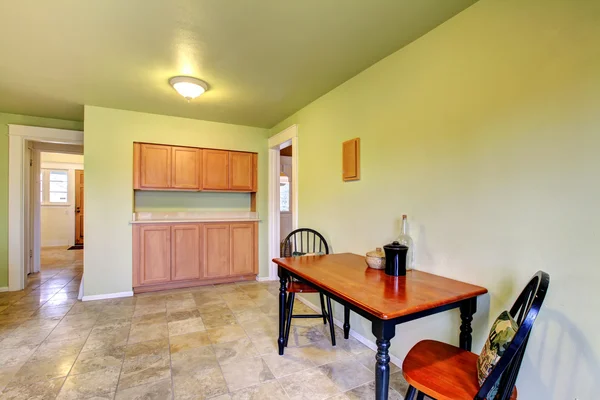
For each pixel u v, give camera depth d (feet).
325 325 8.78
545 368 4.24
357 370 6.39
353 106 8.27
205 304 10.41
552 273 4.18
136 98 10.00
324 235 9.57
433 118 5.98
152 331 8.21
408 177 6.54
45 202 23.66
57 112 11.59
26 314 9.41
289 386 5.82
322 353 7.09
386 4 5.24
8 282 11.88
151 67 7.70
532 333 4.39
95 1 5.15
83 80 8.50
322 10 5.42
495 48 4.90
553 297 4.17
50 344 7.43
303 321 9.10
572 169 3.98
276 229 13.94
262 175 14.05
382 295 4.53
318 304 9.91
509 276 4.69
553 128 4.17
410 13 5.49
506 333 3.49
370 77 7.64
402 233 6.42
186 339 7.75
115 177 11.19
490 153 4.97
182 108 11.04
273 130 13.67
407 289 4.85
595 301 3.78
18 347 7.27
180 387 5.75
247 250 13.47
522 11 4.53
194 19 5.69
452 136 5.60
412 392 4.14
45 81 8.56
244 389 5.71
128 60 7.32
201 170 12.69
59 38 6.31
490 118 4.97
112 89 9.18
